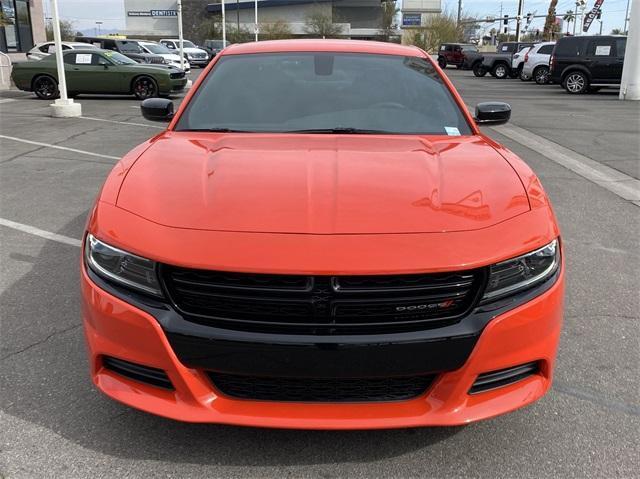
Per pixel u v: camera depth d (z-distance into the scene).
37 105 16.02
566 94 20.67
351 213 2.33
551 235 2.43
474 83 27.05
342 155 2.86
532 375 2.43
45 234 5.36
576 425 2.71
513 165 2.86
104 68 17.56
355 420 2.23
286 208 2.36
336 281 2.13
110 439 2.58
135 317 2.24
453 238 2.25
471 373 2.23
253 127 3.37
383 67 3.85
